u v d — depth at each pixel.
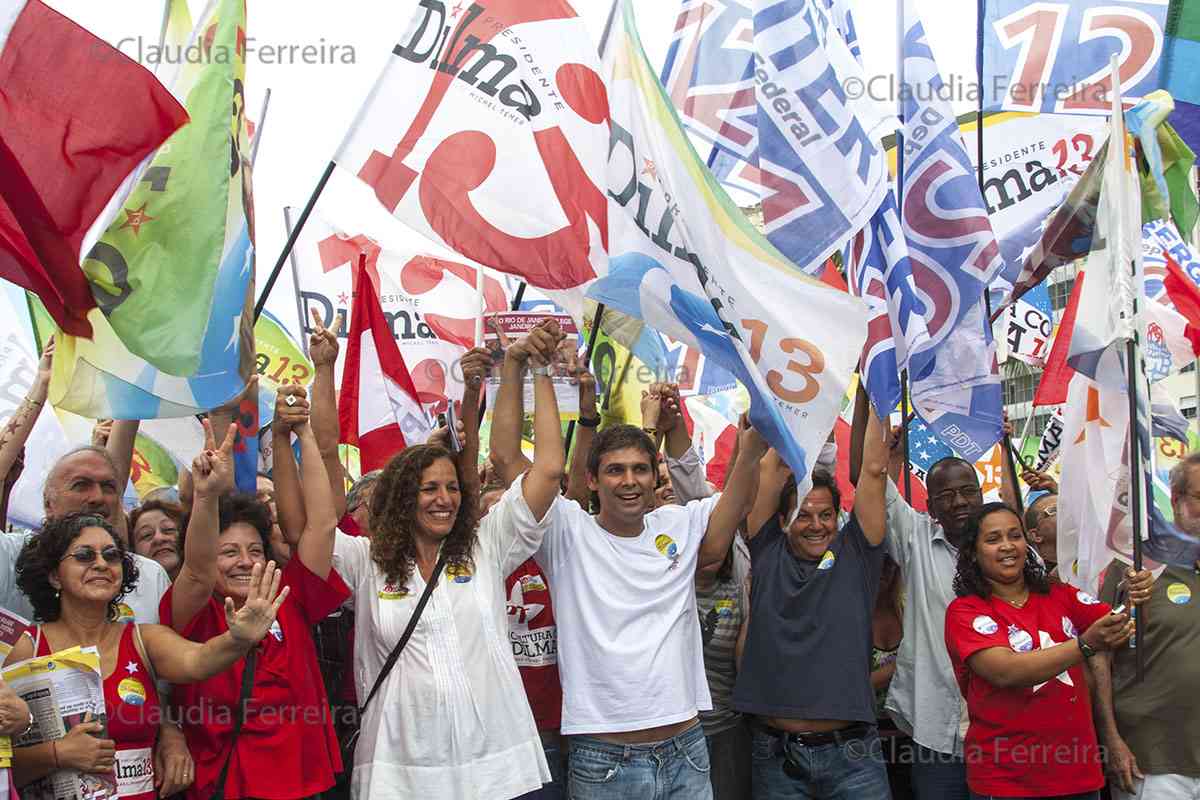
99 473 5.01
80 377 4.54
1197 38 7.15
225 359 4.77
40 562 4.43
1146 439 5.45
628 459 5.31
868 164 6.12
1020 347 8.38
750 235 5.50
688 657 5.32
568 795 5.31
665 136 5.48
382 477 5.05
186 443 5.37
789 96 6.18
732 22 7.14
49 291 4.49
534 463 5.18
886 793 5.58
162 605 4.75
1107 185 5.62
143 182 4.75
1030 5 7.57
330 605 4.98
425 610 4.85
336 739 5.19
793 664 5.60
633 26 5.54
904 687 6.10
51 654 4.38
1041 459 7.99
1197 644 5.54
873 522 5.73
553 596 5.35
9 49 4.31
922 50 6.66
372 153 5.43
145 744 4.49
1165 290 7.27
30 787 4.19
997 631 5.39
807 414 5.36
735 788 6.05
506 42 5.64
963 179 6.53
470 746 4.73
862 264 6.34
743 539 6.38
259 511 5.17
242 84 5.05
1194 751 5.51
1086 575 5.64
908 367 6.25
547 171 5.60
